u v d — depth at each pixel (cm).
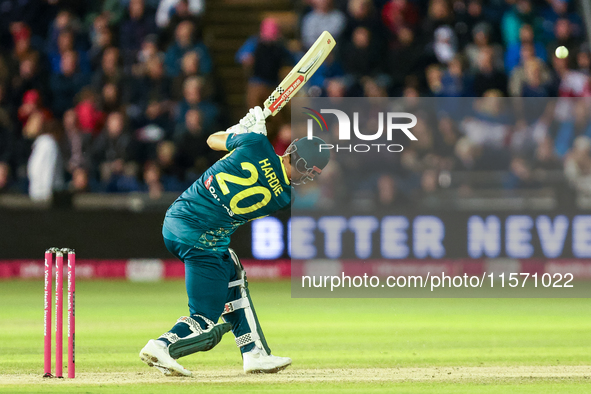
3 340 2358
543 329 2700
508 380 1717
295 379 1716
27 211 4203
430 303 3534
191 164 4381
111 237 4250
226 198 1672
